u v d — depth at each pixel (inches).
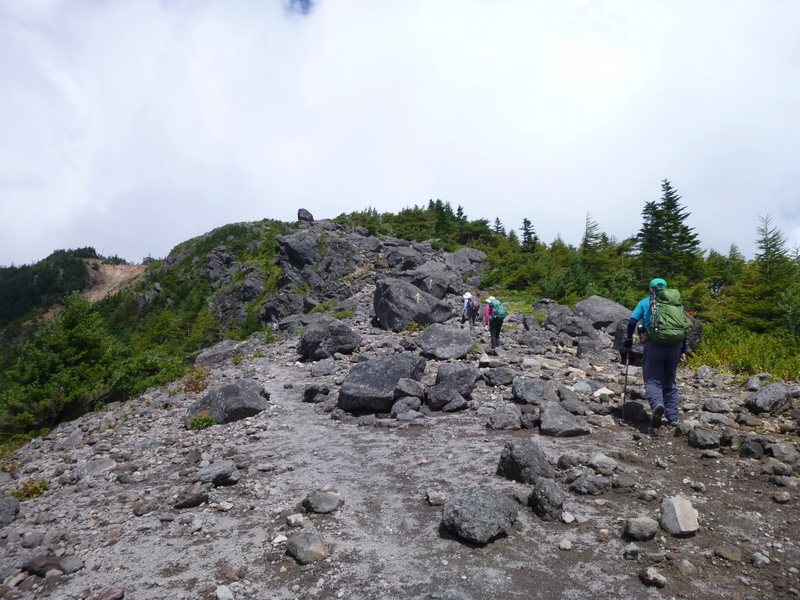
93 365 553.3
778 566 126.3
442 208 3132.4
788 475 172.4
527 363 382.9
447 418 275.3
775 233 643.5
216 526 170.1
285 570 139.3
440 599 121.1
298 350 561.3
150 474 232.7
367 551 146.6
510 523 152.1
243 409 316.8
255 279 2119.8
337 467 217.6
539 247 1717.5
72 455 281.3
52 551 158.1
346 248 1549.0
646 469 188.1
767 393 245.1
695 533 143.6
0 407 498.6
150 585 135.9
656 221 1481.3
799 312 484.1
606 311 641.6
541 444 220.5
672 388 233.0
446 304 749.9
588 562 134.1
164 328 2474.2
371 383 317.7
